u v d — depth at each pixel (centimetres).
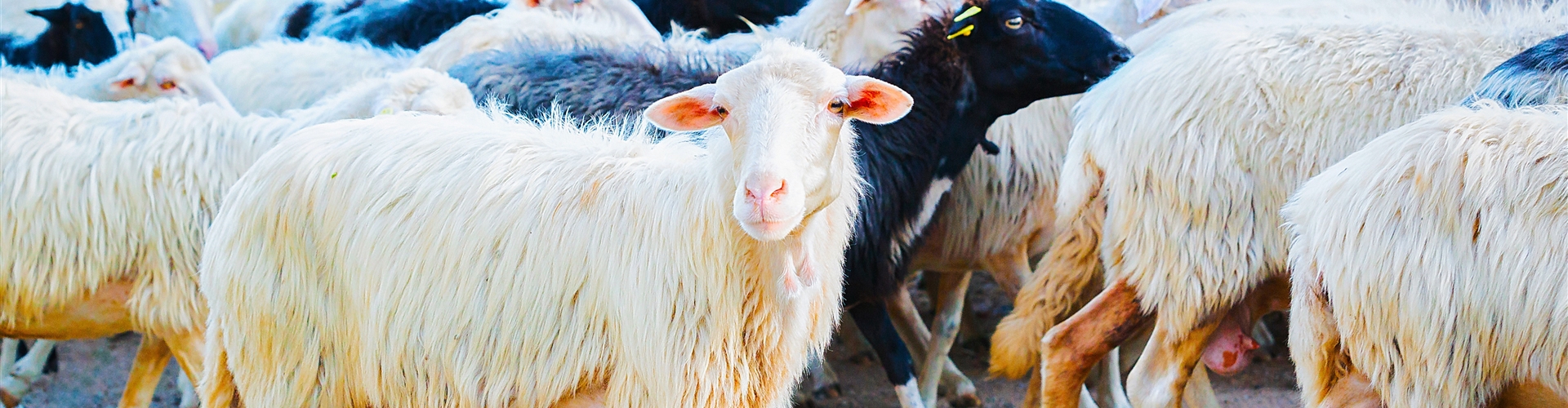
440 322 324
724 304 310
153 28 878
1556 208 310
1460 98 408
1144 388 445
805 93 276
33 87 425
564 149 337
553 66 505
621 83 495
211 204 416
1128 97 443
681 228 310
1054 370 460
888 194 478
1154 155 430
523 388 324
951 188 551
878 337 506
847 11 540
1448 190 321
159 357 456
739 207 265
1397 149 330
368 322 329
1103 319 455
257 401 343
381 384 334
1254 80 420
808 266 305
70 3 798
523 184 328
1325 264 342
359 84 451
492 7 796
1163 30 571
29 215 403
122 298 416
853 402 596
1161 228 434
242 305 337
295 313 334
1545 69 387
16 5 888
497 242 323
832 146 284
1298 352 358
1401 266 325
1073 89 505
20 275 405
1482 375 324
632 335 313
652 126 457
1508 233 314
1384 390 336
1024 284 540
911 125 489
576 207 322
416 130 342
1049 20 498
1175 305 436
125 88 557
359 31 791
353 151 337
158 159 412
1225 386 605
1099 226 474
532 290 320
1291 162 416
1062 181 483
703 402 315
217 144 422
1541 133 320
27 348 681
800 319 320
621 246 316
